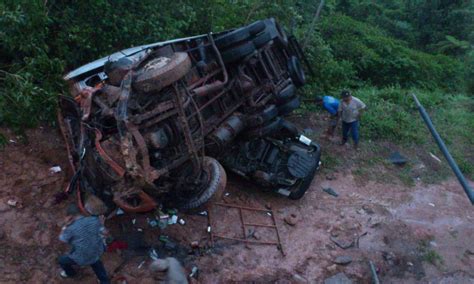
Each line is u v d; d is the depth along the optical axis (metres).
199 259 5.93
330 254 6.45
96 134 5.01
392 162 8.91
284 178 7.16
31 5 6.82
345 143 9.21
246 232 6.52
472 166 9.23
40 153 6.77
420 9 20.23
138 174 4.60
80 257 4.80
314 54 11.20
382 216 7.37
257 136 6.93
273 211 7.07
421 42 19.95
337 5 19.44
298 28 12.09
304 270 6.11
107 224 5.97
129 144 4.57
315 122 9.91
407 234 7.06
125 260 5.65
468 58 16.03
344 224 7.06
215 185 5.54
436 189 8.35
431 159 9.25
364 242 6.77
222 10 11.02
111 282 5.35
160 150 5.05
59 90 7.14
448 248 6.94
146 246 5.89
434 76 14.61
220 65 6.39
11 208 5.84
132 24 8.38
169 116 5.04
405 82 13.89
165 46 6.44
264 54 7.37
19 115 6.83
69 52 7.88
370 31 15.38
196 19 10.05
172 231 6.18
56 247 5.57
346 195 7.78
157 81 4.74
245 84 6.62
